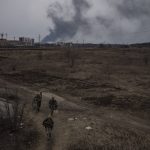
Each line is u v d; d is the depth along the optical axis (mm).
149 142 24516
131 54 106062
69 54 93312
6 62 80125
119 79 55750
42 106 36406
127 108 36031
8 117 27266
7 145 22938
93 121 30375
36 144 23891
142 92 44406
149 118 32344
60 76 58906
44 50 117188
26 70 67000
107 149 22406
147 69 70125
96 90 46062
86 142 23953
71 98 41875
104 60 87688
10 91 44250
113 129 27906
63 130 27422
